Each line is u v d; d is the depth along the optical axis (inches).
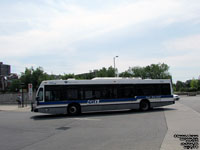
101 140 335.6
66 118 638.5
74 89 717.3
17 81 2450.8
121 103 757.9
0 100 1542.8
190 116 601.0
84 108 716.7
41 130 444.5
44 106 684.1
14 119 652.7
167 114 665.6
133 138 343.3
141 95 786.8
